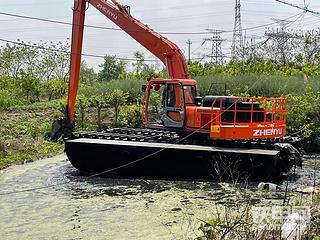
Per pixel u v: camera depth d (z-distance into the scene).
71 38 17.67
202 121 14.47
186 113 14.77
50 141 19.48
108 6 17.19
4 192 12.37
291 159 13.88
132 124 22.34
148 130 16.59
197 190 12.52
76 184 13.30
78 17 17.47
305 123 18.66
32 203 11.32
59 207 10.97
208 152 13.47
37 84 33.94
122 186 13.07
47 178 14.02
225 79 27.00
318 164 15.98
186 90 15.00
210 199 11.53
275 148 13.82
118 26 17.08
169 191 12.45
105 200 11.59
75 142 14.27
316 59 43.09
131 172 14.27
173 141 14.70
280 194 11.68
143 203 11.27
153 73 33.25
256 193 11.90
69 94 17.91
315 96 19.92
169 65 16.12
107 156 14.23
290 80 26.39
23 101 31.41
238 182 13.23
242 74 29.64
